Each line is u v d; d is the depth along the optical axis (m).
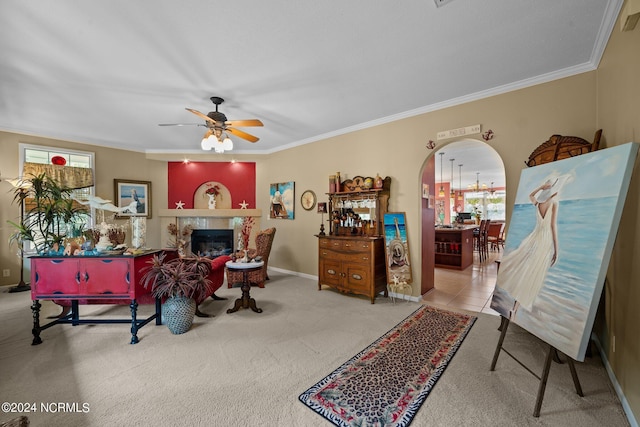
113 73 2.75
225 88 3.10
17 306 3.64
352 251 3.94
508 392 1.85
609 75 2.24
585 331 1.43
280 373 2.09
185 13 1.93
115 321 2.79
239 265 3.45
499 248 9.25
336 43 2.32
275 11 1.94
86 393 1.85
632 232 1.71
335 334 2.77
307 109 3.78
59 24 2.02
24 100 3.38
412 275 3.89
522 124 3.05
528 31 2.19
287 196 5.66
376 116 4.09
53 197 4.34
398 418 1.62
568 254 1.66
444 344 2.54
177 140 5.32
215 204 6.42
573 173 1.84
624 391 1.71
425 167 4.13
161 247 6.17
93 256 2.63
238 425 1.57
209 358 2.30
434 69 2.76
